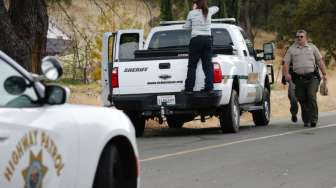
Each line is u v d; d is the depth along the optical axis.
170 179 23.36
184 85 37.34
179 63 37.56
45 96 14.04
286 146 32.34
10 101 13.59
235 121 39.47
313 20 128.75
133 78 37.81
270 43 45.78
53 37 71.81
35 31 41.09
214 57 37.53
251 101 43.16
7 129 12.42
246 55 42.50
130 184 16.83
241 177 23.69
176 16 106.88
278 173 24.50
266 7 167.50
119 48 42.50
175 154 29.88
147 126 48.25
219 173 24.55
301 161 27.41
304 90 43.56
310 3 126.88
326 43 127.62
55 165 13.64
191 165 26.55
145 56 39.09
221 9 73.06
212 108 38.41
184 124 50.00
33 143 13.03
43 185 13.28
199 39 36.81
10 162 12.34
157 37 42.72
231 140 35.41
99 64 71.50
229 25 42.09
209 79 37.12
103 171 15.51
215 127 47.59
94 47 71.12
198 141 35.34
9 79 13.71
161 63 37.66
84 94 61.81
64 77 71.00
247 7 157.38
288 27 138.00
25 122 12.95
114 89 38.06
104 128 15.41
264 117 46.16
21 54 40.03
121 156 16.72
